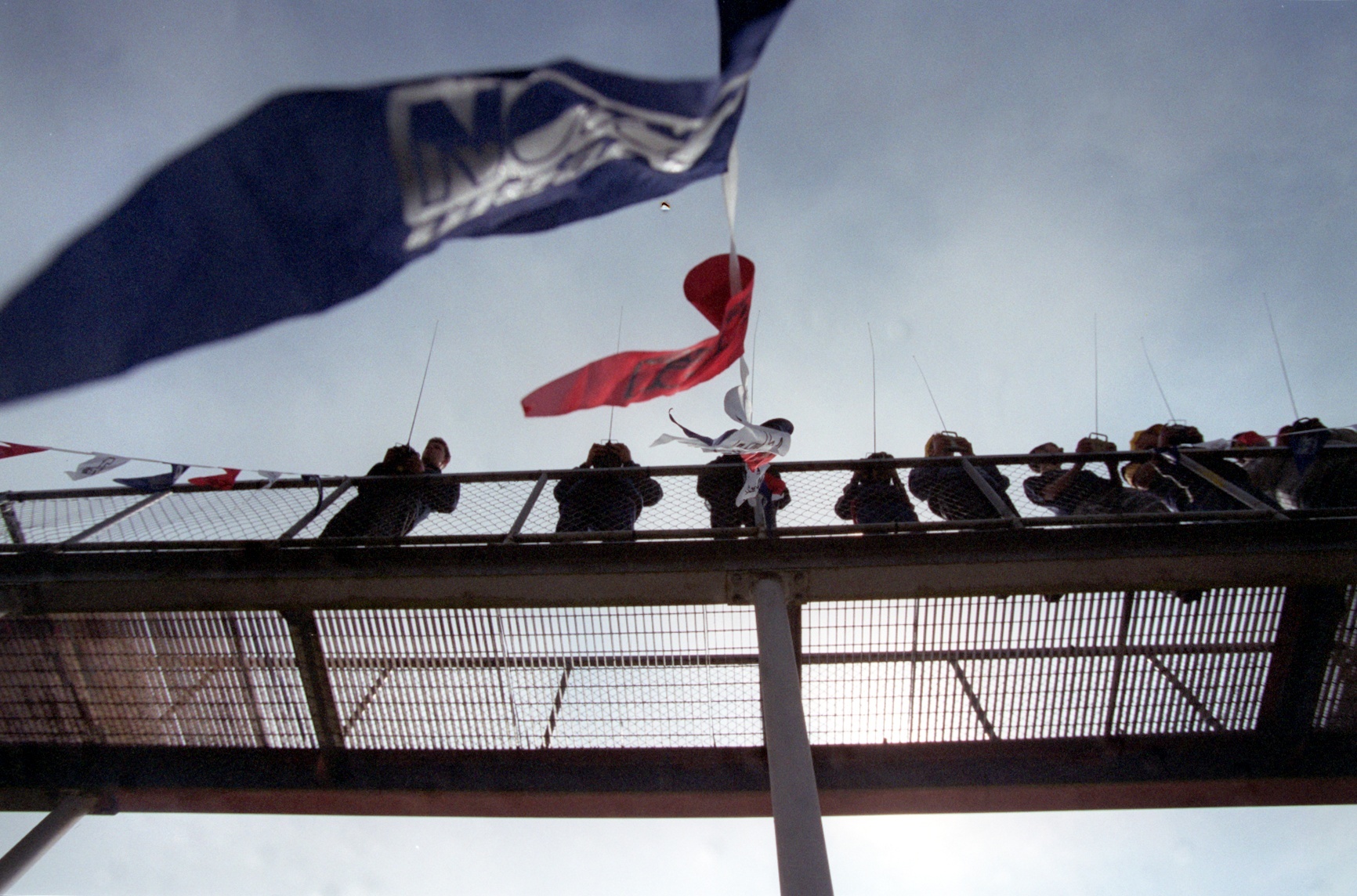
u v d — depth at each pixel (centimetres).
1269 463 465
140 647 422
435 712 424
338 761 426
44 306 134
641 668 416
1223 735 414
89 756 432
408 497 449
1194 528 374
